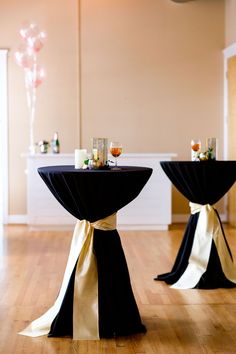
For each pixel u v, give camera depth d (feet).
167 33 23.86
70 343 9.49
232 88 22.90
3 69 23.52
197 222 13.37
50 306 11.67
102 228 9.67
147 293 12.64
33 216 21.45
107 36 23.72
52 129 23.79
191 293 12.59
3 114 23.62
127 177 9.11
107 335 9.69
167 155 21.21
